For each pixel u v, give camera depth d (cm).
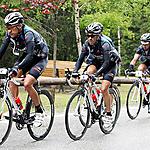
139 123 823
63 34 2708
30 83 615
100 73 677
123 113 934
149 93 892
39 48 631
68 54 2870
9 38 621
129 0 1461
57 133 716
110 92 724
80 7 1435
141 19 2828
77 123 665
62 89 1502
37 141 655
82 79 662
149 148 628
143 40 858
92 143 650
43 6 1223
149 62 891
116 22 1491
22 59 648
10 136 682
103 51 678
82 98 669
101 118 706
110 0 1427
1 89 600
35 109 638
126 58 3041
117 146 635
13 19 594
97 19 1472
